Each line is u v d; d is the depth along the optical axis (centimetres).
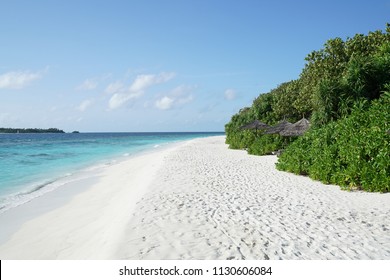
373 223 713
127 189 1249
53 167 2119
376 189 988
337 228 680
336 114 1741
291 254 548
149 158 2492
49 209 998
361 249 573
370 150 1020
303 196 970
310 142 1414
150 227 683
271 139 2475
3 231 788
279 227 683
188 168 1645
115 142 6706
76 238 707
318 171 1210
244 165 1753
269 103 3984
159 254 548
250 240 609
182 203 890
